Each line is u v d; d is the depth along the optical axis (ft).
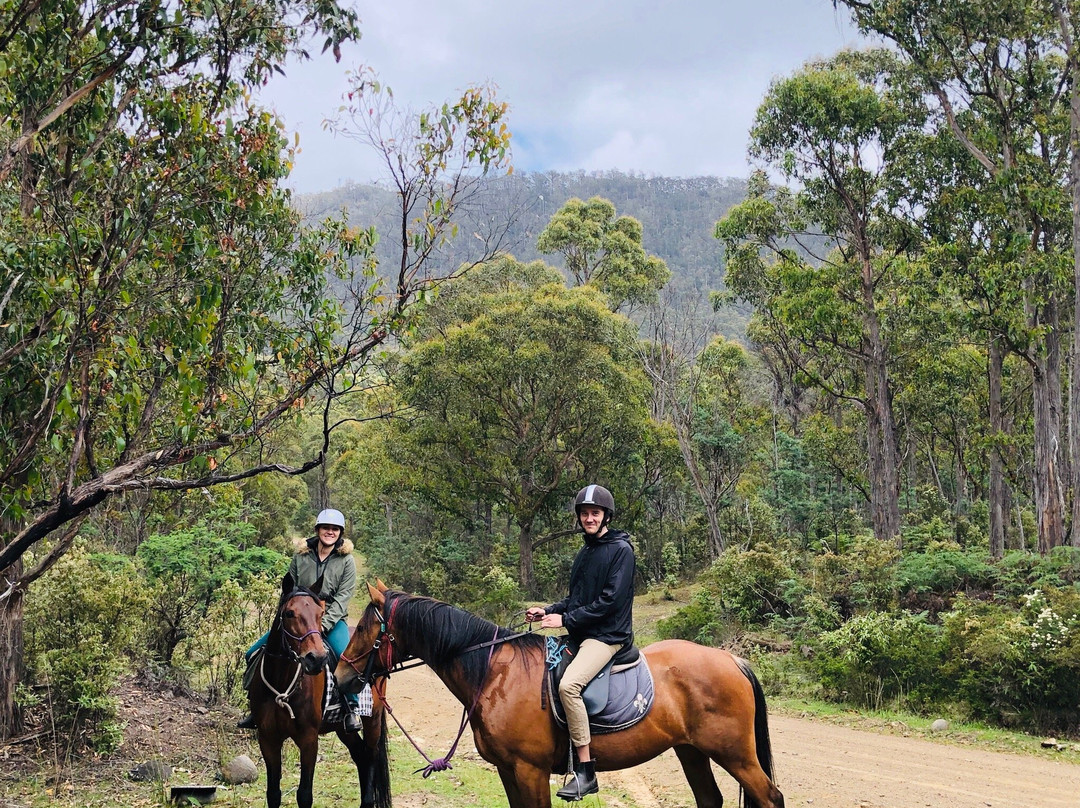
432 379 107.24
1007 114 81.87
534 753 18.25
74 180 24.21
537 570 120.78
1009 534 113.39
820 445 113.29
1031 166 79.46
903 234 94.02
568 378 107.86
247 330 25.35
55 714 29.68
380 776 23.76
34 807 23.95
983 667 45.70
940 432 130.72
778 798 18.84
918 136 89.10
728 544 103.09
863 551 68.80
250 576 41.98
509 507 118.83
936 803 29.01
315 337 24.27
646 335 157.89
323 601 22.61
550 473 121.70
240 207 24.18
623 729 18.10
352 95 22.77
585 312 108.47
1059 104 82.02
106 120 24.39
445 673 19.24
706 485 105.91
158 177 22.91
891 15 78.54
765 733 19.27
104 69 23.21
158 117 23.34
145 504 53.78
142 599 32.35
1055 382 83.82
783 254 99.91
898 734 43.39
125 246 22.13
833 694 53.06
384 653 19.52
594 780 17.87
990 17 75.00
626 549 18.65
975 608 55.57
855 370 117.80
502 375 108.17
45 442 23.31
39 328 20.39
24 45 22.68
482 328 108.99
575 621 18.31
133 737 31.30
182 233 23.56
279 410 23.75
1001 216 80.74
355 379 23.77
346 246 26.81
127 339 20.29
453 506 120.67
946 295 86.02
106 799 25.27
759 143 95.20
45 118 21.67
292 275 26.32
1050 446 80.69
